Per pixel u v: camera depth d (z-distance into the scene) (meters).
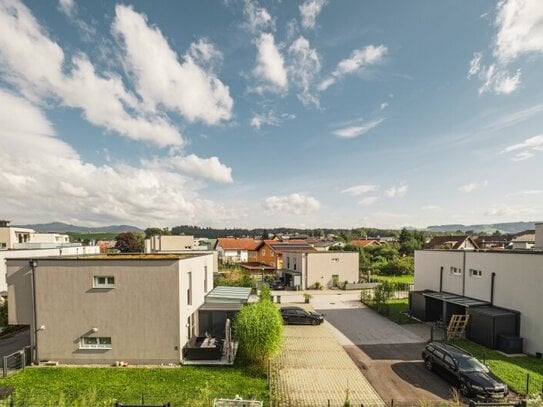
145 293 14.70
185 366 14.41
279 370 14.49
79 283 14.75
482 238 81.88
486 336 17.33
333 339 19.19
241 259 67.88
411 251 66.06
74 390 12.14
